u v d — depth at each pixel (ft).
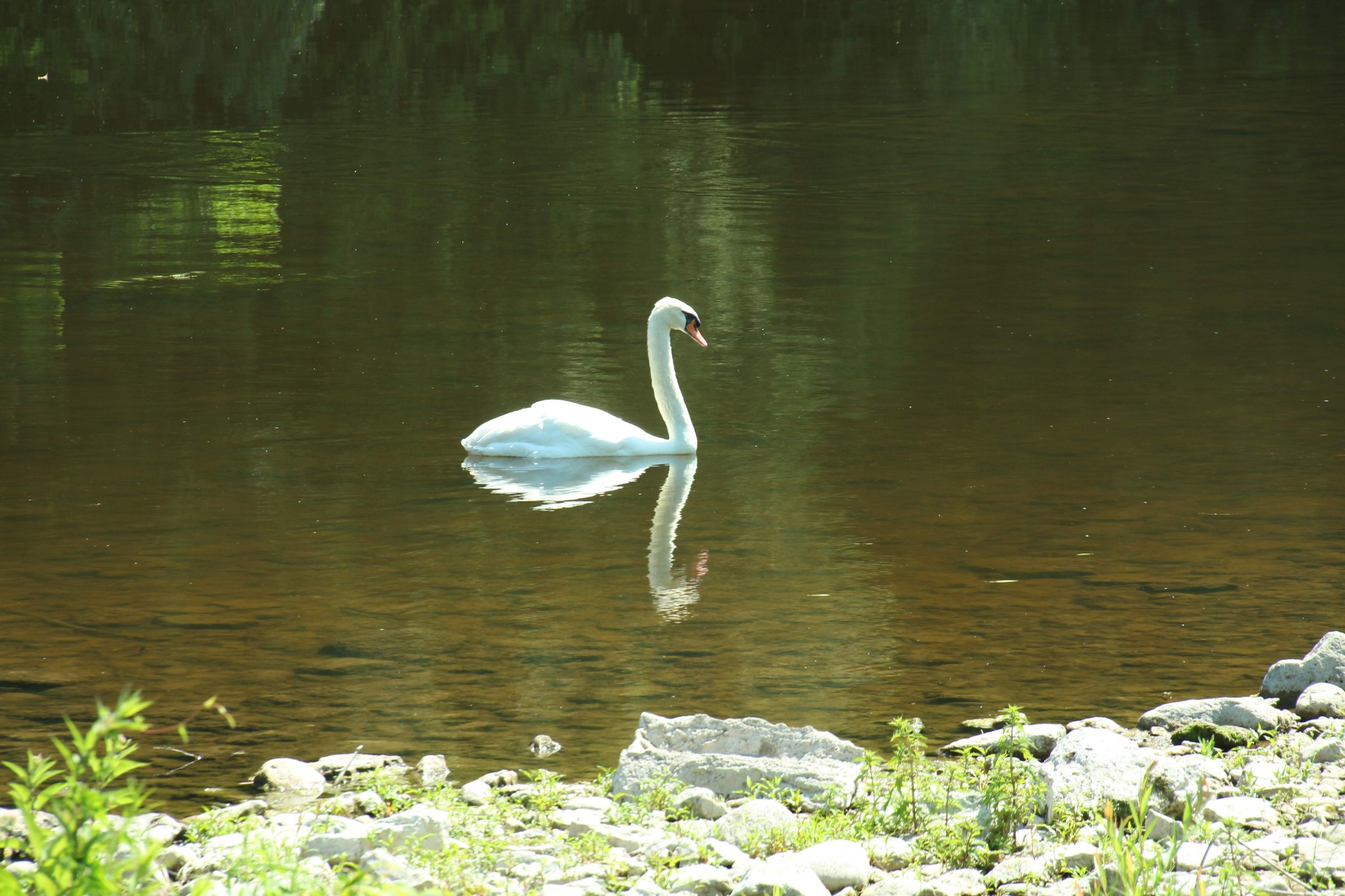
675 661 35.65
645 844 26.14
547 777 28.63
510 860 24.99
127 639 36.86
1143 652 35.83
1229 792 27.71
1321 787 27.86
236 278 83.92
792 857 24.88
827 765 29.27
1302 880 23.59
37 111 148.05
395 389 62.85
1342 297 78.69
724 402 61.46
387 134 137.69
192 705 33.19
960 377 64.49
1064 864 24.49
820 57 184.75
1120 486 49.26
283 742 31.60
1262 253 89.51
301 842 25.04
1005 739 27.91
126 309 76.43
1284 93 156.15
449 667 35.35
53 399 60.23
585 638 37.11
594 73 173.99
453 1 225.56
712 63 180.55
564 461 53.52
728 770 29.17
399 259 89.51
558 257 90.27
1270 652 35.76
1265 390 61.57
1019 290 81.20
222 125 141.79
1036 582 40.57
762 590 40.34
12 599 39.42
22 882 15.48
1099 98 154.61
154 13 209.67
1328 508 46.60
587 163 123.03
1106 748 27.96
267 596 39.88
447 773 30.12
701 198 108.88
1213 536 44.11
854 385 63.57
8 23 200.23
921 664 35.29
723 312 76.95
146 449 53.88
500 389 62.90
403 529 45.73
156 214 102.73
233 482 50.26
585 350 69.51
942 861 25.64
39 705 33.04
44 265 86.79
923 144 130.52
